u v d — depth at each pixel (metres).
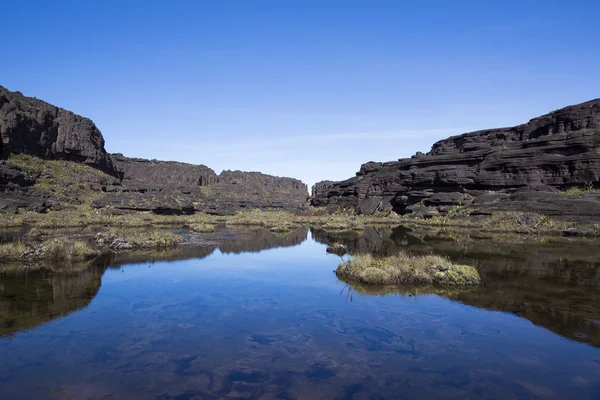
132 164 134.25
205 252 21.30
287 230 40.84
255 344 7.68
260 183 175.00
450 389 5.92
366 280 13.27
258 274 15.05
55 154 76.69
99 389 5.69
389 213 67.00
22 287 11.80
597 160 45.62
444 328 8.73
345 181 98.56
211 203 86.69
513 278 14.16
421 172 65.75
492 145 67.94
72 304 10.14
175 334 8.16
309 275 14.91
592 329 8.70
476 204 51.69
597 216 36.88
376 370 6.57
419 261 14.47
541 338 8.15
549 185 49.66
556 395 5.77
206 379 6.11
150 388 5.76
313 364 6.77
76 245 18.38
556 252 21.70
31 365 6.44
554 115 60.72
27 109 71.44
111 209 55.81
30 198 51.41
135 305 10.28
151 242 22.69
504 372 6.54
